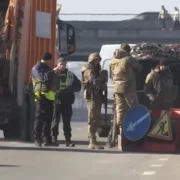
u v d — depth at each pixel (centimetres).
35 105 6788
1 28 6731
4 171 4850
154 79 6359
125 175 4738
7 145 6322
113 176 4700
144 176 4703
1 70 6688
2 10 6944
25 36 6725
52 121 6328
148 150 5941
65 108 6288
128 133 5944
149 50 7300
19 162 5256
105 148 6156
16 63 6719
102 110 7425
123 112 5962
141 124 5916
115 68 5972
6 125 6994
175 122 5950
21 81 6744
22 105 6788
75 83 6288
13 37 6662
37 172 4825
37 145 6194
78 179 4572
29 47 6869
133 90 5950
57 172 4838
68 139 6316
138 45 7350
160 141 5941
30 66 6894
